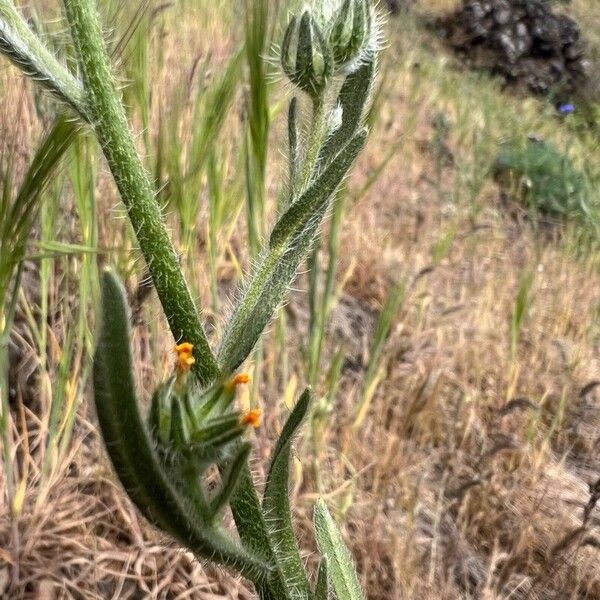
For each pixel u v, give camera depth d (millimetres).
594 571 156
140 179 63
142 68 118
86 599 110
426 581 142
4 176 89
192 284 132
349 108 76
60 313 139
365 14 75
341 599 91
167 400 53
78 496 124
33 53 61
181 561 123
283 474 69
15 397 133
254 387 136
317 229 74
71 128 83
